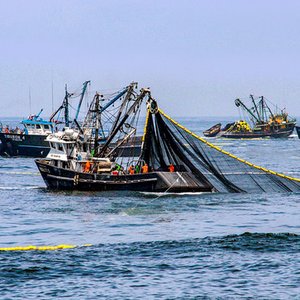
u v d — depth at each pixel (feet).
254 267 460.55
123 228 608.60
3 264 470.39
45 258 485.97
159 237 568.00
